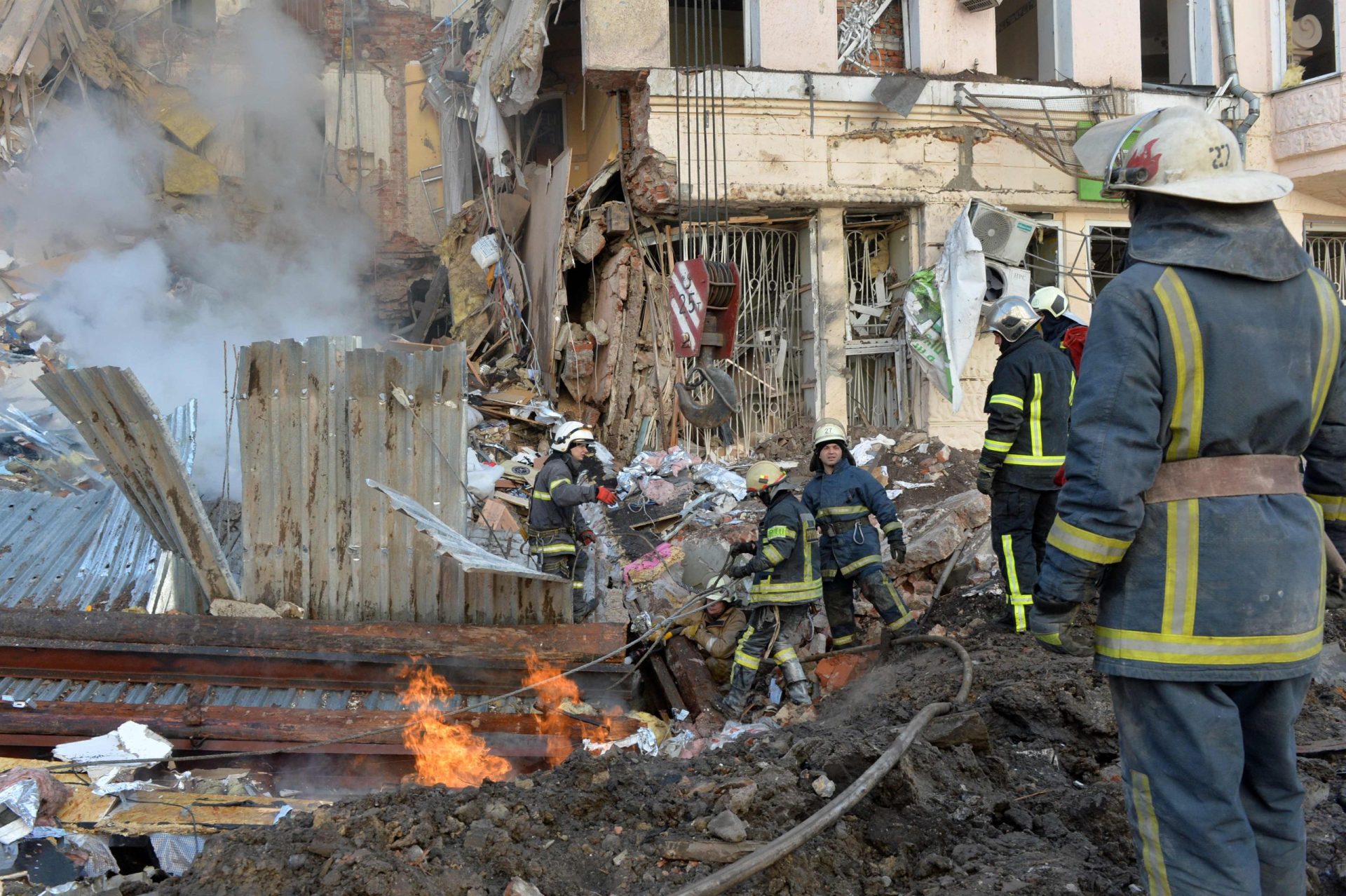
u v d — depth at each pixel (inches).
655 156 420.5
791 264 461.7
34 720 221.9
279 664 242.2
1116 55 471.5
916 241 452.1
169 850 177.8
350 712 232.7
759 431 450.6
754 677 257.0
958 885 121.3
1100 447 94.3
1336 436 101.3
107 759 203.5
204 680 240.1
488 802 132.6
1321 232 504.7
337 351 255.0
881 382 470.6
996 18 618.8
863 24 458.9
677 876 122.6
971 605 283.1
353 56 713.0
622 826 134.3
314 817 129.6
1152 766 97.1
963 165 451.8
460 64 647.1
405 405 254.4
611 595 319.0
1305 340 96.0
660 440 435.8
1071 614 99.0
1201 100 472.7
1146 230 101.7
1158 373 94.7
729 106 426.6
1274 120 487.5
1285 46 486.6
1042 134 460.8
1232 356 93.5
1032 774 157.8
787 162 432.8
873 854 132.2
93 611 244.7
